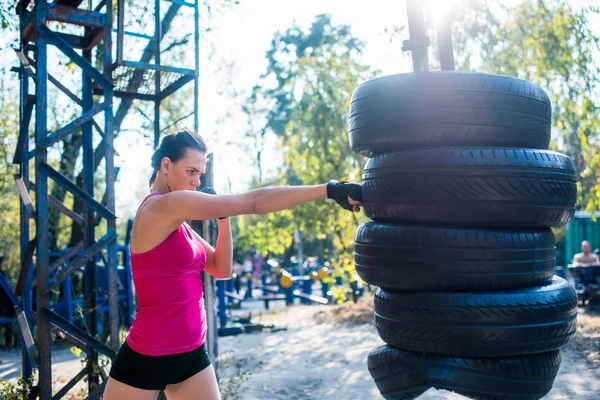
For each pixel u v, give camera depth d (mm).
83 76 6086
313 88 12406
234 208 2424
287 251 27812
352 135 2926
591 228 19172
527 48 10031
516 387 2613
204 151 2746
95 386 5520
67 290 10117
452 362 2619
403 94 2682
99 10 6059
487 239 2547
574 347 7906
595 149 10398
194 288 2676
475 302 2543
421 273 2598
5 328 10797
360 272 2852
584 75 9406
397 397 2803
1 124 11977
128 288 10812
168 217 2498
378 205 2693
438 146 2650
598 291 12102
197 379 2650
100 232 16391
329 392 6133
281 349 9000
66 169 11766
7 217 14867
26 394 5086
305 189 2541
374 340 9258
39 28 4910
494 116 2627
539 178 2592
